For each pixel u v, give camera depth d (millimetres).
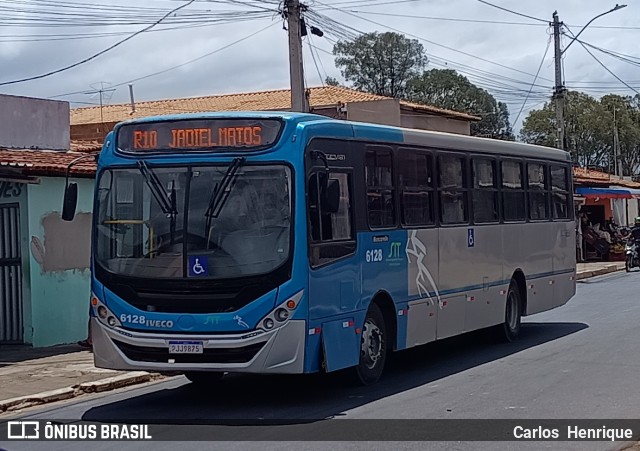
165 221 10250
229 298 9906
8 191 16438
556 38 32906
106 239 10516
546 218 17391
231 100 39531
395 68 61469
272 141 10195
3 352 15570
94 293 10492
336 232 10781
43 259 16453
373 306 11789
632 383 11625
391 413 9969
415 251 12664
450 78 64375
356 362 11188
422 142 13078
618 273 34625
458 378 12312
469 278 14281
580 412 9883
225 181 10188
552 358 13977
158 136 10516
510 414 9820
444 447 8359
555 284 17766
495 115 66062
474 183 14586
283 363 9906
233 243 10031
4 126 18125
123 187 10539
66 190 11008
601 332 17141
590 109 72625
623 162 77812
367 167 11641
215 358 9922
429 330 13070
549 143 71812
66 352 15586
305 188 10148
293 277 9938
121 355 10266
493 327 15891
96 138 37062
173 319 10008
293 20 18875
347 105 34094
